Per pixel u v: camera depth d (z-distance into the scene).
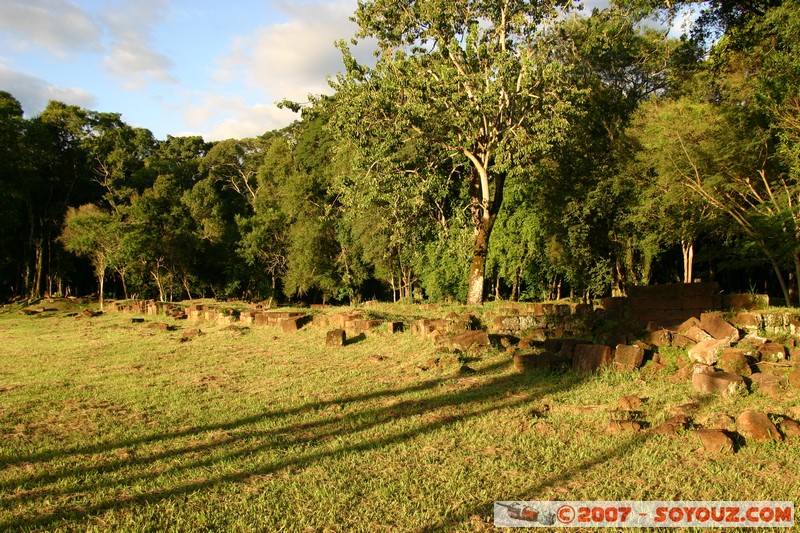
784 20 13.62
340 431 7.57
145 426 8.17
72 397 10.37
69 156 47.00
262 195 42.78
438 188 19.73
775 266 14.31
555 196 21.92
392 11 18.67
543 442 6.75
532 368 10.47
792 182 15.70
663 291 12.34
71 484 5.98
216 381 11.38
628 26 19.72
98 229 34.00
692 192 17.00
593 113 20.38
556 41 18.94
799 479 5.53
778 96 13.36
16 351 17.59
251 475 6.08
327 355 13.77
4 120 39.44
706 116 16.75
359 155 18.03
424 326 13.93
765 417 6.60
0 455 7.04
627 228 22.19
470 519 4.95
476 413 8.07
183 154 67.25
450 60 18.31
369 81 17.55
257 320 19.55
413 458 6.40
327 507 5.23
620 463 6.04
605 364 9.73
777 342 9.90
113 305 32.16
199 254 41.28
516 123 17.55
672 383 8.80
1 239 41.75
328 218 30.09
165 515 5.17
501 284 32.56
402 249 21.84
